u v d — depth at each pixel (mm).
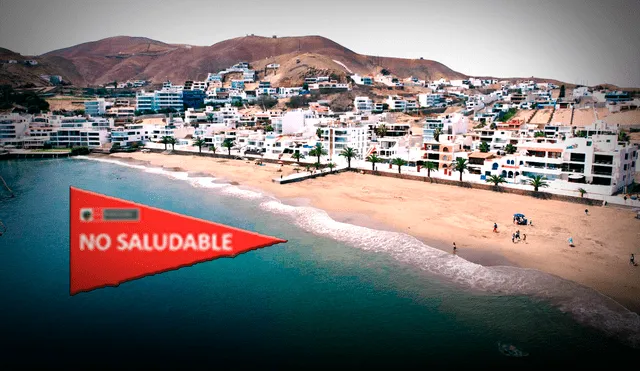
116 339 39125
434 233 70000
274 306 45562
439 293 49000
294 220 78250
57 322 41875
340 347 38406
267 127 196500
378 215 80938
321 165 132625
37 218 80875
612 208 83125
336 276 53250
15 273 53688
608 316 43875
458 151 120750
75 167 149250
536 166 99375
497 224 74688
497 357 37344
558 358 37344
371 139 158500
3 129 181125
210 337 39688
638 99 198625
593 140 92188
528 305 46281
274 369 35344
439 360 36812
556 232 70062
